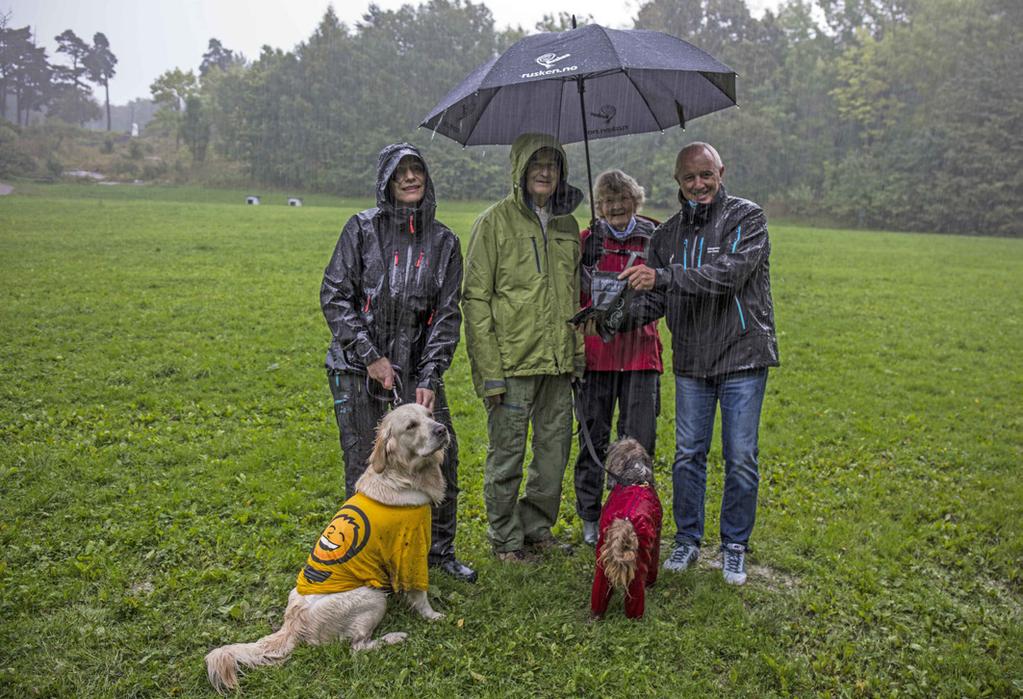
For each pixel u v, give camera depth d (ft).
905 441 26.30
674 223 16.08
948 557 17.30
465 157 206.90
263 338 39.04
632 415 17.33
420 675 12.57
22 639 13.20
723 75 14.65
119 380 30.76
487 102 16.28
